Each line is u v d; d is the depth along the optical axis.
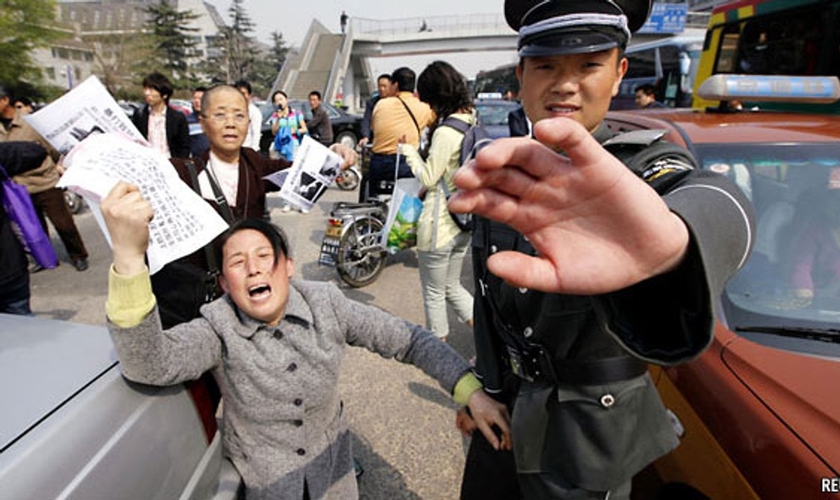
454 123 2.56
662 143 0.87
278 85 27.12
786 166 1.75
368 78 45.44
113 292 1.01
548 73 0.98
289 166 2.34
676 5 26.64
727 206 0.59
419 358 1.42
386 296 4.10
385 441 2.37
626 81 10.24
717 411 1.24
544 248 0.52
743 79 2.24
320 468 1.46
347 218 4.05
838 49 3.37
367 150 5.41
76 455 0.91
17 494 0.79
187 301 1.56
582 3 0.91
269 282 1.29
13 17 28.80
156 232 1.22
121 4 71.25
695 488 1.27
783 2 3.73
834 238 1.58
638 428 0.99
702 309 0.52
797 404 1.12
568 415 0.98
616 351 0.95
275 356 1.33
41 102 30.33
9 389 1.00
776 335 1.36
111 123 1.48
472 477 1.39
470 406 1.27
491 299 1.13
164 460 1.12
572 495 0.99
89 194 1.13
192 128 8.40
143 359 1.06
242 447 1.40
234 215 2.07
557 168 0.48
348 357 3.12
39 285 4.50
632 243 0.49
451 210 0.52
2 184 2.56
